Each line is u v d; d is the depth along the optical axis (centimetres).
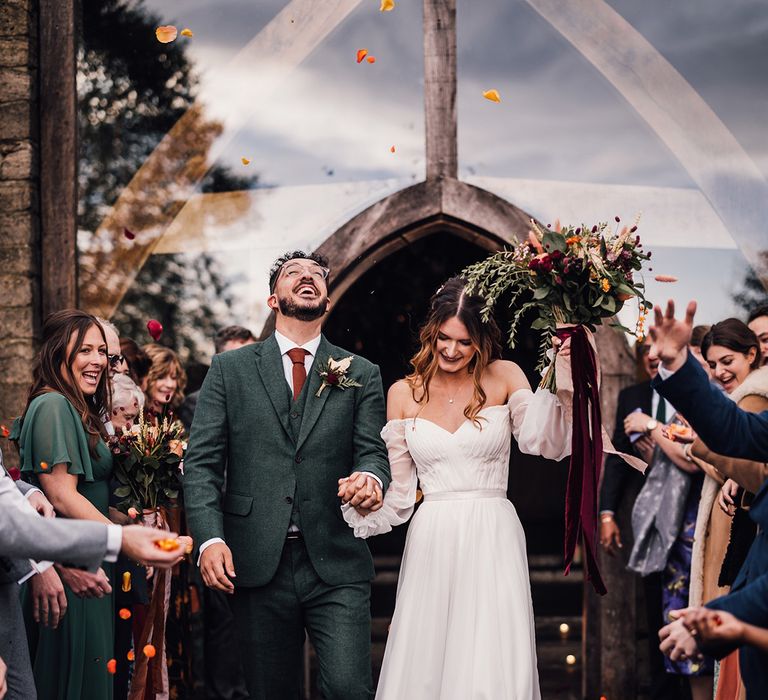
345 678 337
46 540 239
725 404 246
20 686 279
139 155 555
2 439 509
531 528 878
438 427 356
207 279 557
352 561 353
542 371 356
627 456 341
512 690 328
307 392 358
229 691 495
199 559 333
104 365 363
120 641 391
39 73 537
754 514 253
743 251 546
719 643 216
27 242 525
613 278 321
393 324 890
